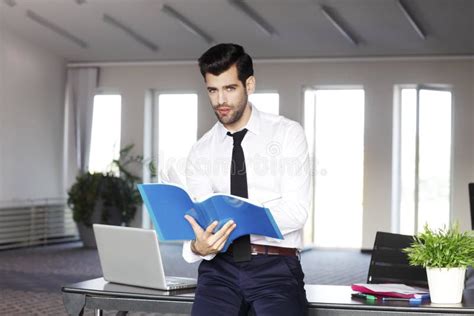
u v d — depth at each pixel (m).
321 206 13.10
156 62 13.59
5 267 10.08
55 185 13.70
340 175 13.04
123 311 3.41
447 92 12.68
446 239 3.02
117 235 3.31
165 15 11.49
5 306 7.05
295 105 13.00
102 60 13.76
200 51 12.93
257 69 13.15
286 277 2.74
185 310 3.08
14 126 12.64
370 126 12.76
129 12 11.51
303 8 10.85
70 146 13.98
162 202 2.61
